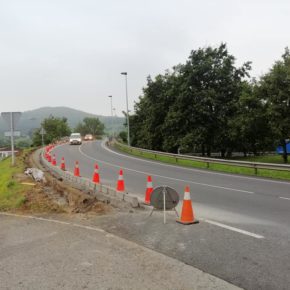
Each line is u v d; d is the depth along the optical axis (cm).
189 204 895
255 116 3547
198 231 813
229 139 4169
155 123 5281
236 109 4094
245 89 3750
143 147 5956
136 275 564
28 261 648
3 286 539
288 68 3262
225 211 1048
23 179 1727
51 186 1554
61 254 681
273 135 3641
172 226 863
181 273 569
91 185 1391
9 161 3083
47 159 2908
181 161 3070
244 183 1741
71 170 2361
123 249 700
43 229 897
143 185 1670
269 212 1028
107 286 526
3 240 811
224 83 4269
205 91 4106
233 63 4334
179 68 4884
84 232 844
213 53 4334
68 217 1038
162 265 606
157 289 512
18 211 1174
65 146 5481
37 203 1226
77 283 540
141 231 829
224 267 588
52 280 555
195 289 509
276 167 2059
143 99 6519
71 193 1301
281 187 1585
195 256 645
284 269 573
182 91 4234
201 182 1788
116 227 878
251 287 512
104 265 613
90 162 3022
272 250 668
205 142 4238
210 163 2761
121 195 1162
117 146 5234
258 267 584
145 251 684
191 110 4138
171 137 4403
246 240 736
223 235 776
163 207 914
